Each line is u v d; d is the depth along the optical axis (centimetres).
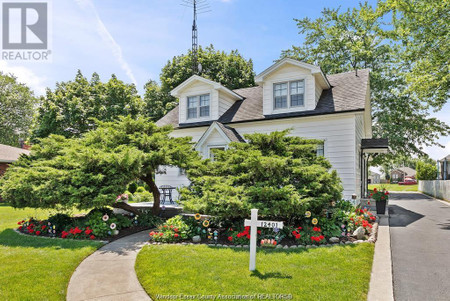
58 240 720
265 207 661
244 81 2869
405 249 637
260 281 435
